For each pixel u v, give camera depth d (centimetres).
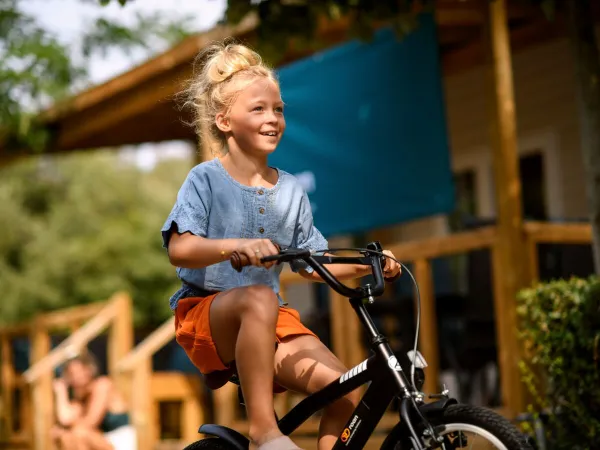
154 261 2333
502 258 720
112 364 1051
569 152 1061
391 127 853
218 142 406
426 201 828
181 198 384
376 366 352
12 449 1177
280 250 350
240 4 689
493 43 753
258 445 349
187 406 1031
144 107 1052
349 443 358
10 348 1216
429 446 335
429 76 830
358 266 407
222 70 400
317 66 907
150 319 2320
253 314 359
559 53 1063
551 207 1085
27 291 2459
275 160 936
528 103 1115
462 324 848
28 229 2731
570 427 582
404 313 791
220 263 393
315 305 1065
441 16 889
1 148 1245
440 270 1047
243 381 356
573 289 572
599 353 556
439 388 851
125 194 3020
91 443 930
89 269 2417
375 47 867
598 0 935
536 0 754
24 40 1234
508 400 703
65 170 2969
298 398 1050
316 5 693
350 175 880
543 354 590
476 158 1170
